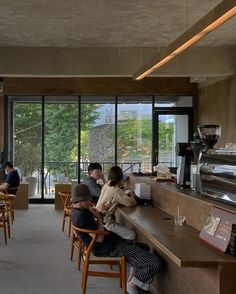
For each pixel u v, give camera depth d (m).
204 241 3.07
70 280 4.82
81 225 4.10
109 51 8.84
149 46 8.74
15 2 6.03
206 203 3.33
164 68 8.87
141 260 3.95
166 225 3.79
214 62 8.88
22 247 6.37
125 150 11.45
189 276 3.43
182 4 6.08
